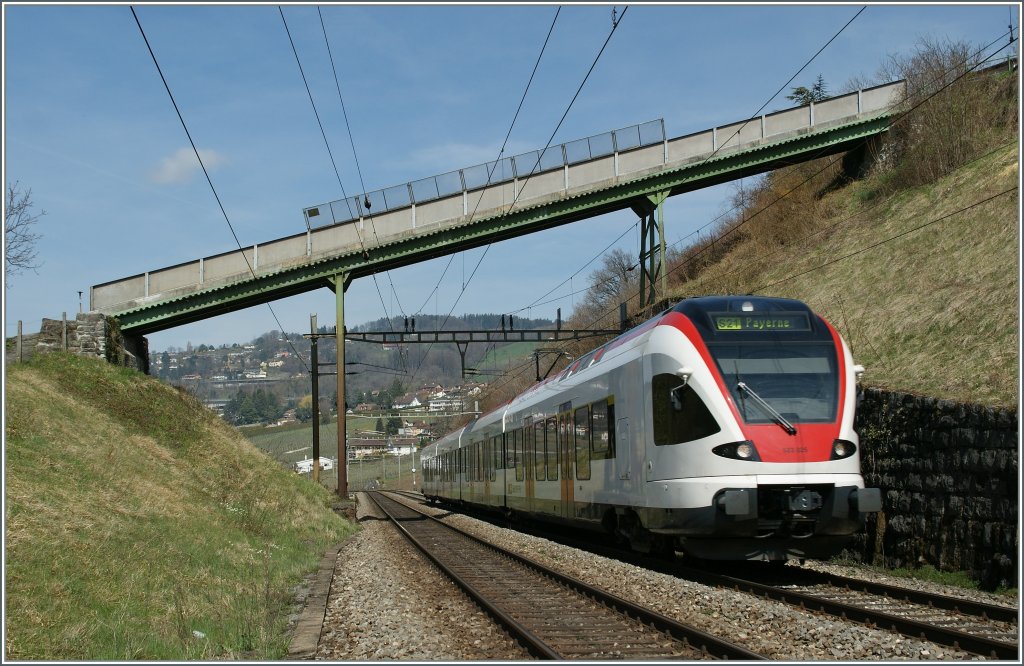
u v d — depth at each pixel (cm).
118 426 2041
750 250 3988
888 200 3041
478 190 3131
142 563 1141
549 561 1705
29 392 1803
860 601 1098
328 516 2669
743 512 1220
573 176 3200
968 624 938
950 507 1340
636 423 1485
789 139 3434
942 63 3519
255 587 1212
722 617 1007
